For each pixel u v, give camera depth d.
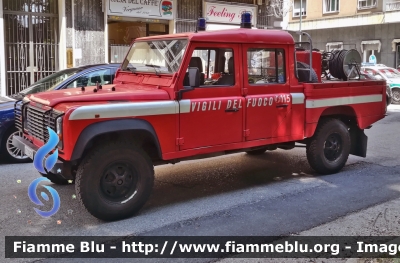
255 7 17.48
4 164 7.48
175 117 5.07
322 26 30.62
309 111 6.21
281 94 5.96
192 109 5.18
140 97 4.90
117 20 14.16
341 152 6.87
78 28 13.28
